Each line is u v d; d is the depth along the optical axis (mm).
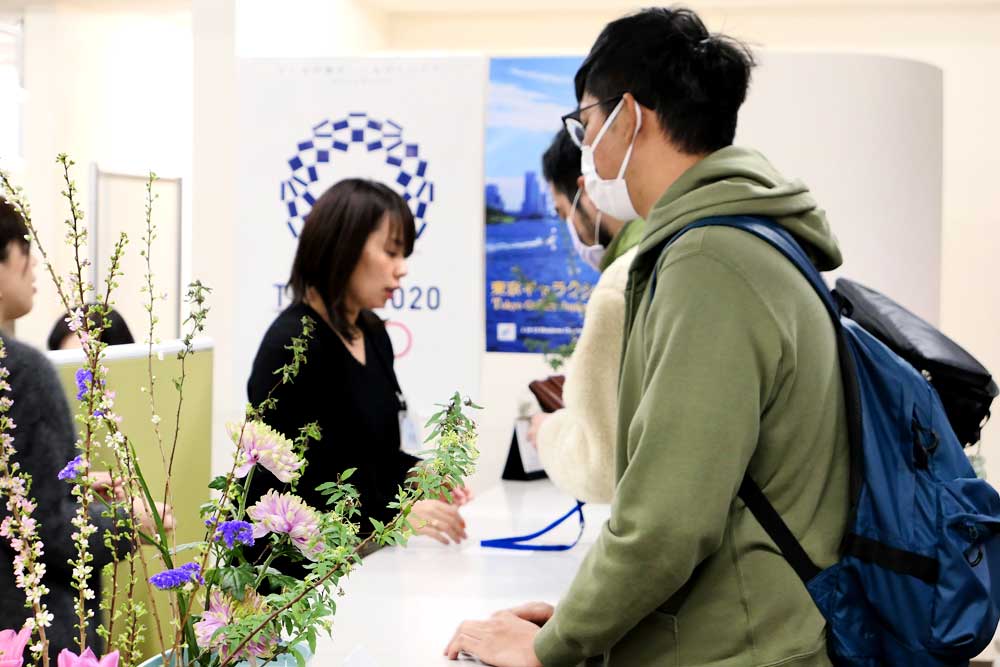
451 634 1480
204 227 4020
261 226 3441
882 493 1229
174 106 6926
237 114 3443
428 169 3396
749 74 1367
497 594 1703
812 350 1220
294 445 924
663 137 1345
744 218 1250
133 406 2127
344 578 1787
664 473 1129
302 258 2395
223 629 783
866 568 1212
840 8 6758
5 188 887
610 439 1767
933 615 1193
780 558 1201
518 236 4328
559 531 2189
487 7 6895
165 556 871
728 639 1192
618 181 1404
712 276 1181
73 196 863
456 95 3371
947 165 6715
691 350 1153
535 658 1321
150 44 6652
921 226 3658
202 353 2408
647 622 1238
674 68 1322
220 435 3924
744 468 1152
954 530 1214
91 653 763
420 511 2039
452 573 1841
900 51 6734
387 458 2445
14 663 749
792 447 1209
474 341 3402
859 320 1725
